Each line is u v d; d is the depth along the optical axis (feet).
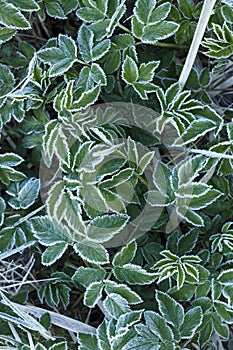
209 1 2.94
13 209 3.30
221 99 3.58
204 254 3.20
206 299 3.09
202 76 3.32
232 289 3.06
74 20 3.55
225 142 3.10
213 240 3.20
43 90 3.20
